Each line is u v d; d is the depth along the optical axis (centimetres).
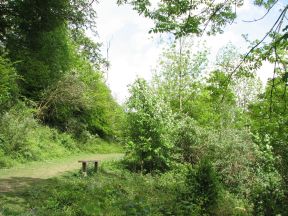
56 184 1322
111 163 1941
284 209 1033
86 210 1033
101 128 3481
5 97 2020
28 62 2666
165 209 1149
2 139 1850
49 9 2664
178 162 1920
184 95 2536
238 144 1694
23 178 1455
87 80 3388
